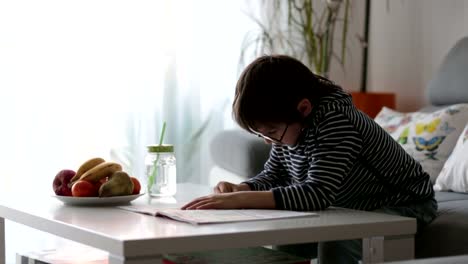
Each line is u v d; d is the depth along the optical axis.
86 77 2.88
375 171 1.53
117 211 1.38
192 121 3.09
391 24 3.37
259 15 3.20
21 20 2.75
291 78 1.40
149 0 2.98
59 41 2.82
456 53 2.66
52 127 2.82
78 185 1.48
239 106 1.39
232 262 1.24
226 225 1.18
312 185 1.37
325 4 3.35
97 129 2.90
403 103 3.32
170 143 3.05
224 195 1.37
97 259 1.48
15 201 1.55
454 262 0.88
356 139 1.40
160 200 1.58
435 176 2.29
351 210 1.38
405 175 1.58
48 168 2.82
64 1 2.82
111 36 2.92
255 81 1.38
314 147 1.42
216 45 3.12
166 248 1.05
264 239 1.13
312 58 3.23
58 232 1.24
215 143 2.45
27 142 2.78
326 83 1.49
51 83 2.81
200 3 3.08
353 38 3.46
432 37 3.17
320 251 1.57
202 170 3.12
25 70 2.77
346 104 1.44
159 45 3.01
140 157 2.98
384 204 1.59
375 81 3.47
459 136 2.32
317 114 1.41
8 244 2.76
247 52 3.17
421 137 2.36
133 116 2.96
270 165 1.68
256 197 1.36
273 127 1.41
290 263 1.24
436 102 2.69
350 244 1.52
